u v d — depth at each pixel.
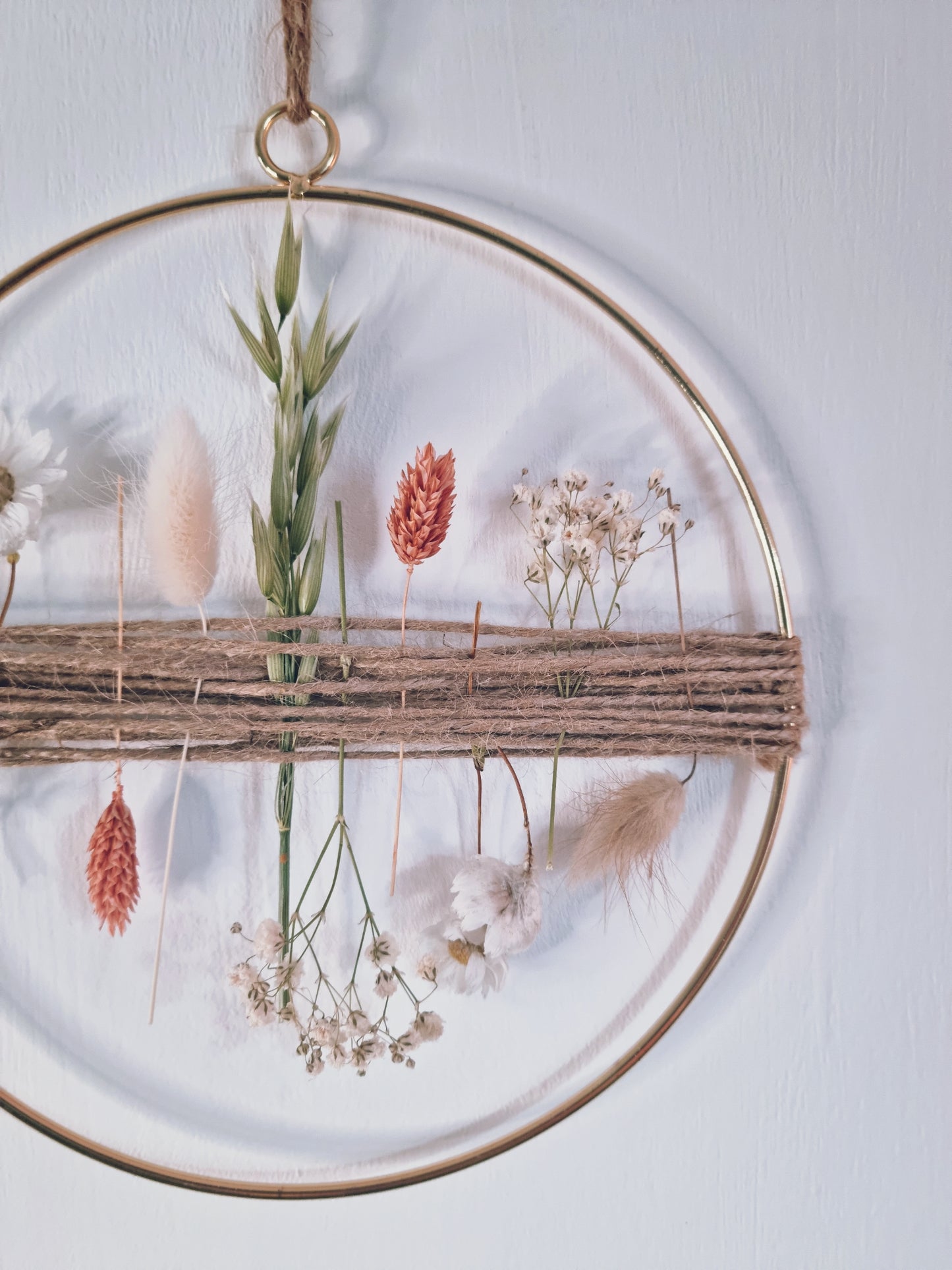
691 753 0.25
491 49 0.26
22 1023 0.25
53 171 0.25
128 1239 0.25
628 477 0.26
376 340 0.26
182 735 0.24
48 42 0.25
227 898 0.25
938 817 0.27
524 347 0.26
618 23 0.26
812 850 0.27
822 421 0.27
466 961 0.24
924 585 0.27
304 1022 0.25
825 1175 0.26
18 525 0.24
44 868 0.25
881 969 0.27
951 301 0.27
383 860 0.26
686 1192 0.26
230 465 0.25
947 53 0.27
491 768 0.26
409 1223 0.26
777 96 0.26
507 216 0.26
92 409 0.25
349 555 0.25
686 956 0.26
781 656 0.25
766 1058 0.26
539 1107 0.26
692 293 0.26
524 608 0.26
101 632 0.24
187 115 0.25
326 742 0.25
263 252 0.25
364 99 0.26
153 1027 0.25
